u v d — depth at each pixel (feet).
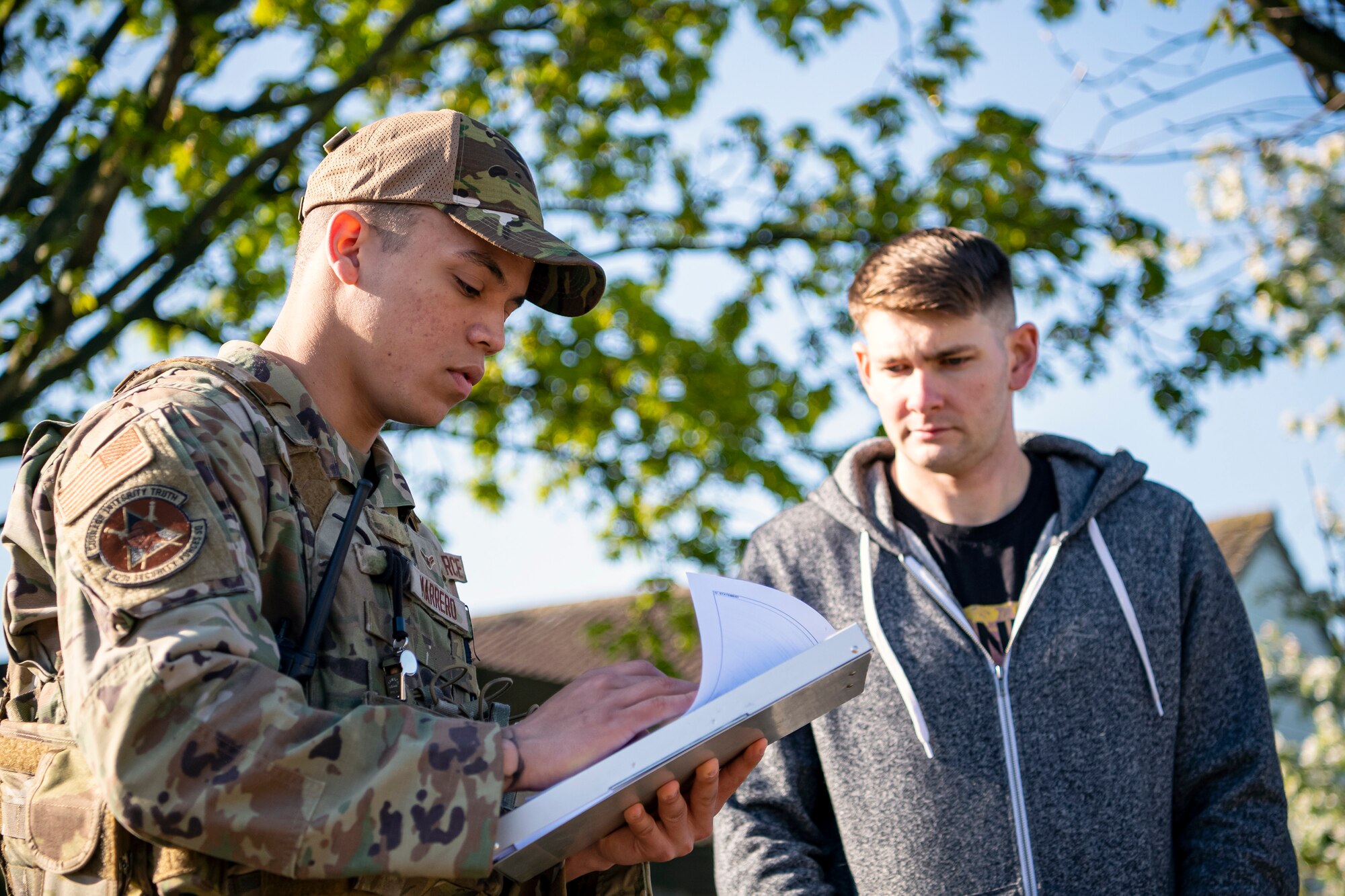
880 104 24.84
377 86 23.72
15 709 4.96
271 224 23.50
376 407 5.74
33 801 4.57
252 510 4.65
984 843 7.18
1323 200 31.48
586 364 26.20
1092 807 7.17
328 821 4.01
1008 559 7.97
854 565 8.13
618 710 4.73
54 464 4.75
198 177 20.15
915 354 7.75
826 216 26.13
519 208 5.66
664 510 26.40
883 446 8.66
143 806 3.93
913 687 7.55
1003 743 7.34
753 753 5.15
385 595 5.27
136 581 4.17
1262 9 12.51
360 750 4.17
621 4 25.59
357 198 5.64
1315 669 31.94
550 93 25.35
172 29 19.38
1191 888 7.12
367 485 5.44
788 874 7.36
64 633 4.29
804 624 5.20
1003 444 8.13
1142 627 7.52
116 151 19.17
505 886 5.19
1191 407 21.20
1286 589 22.50
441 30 25.96
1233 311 21.63
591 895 5.73
